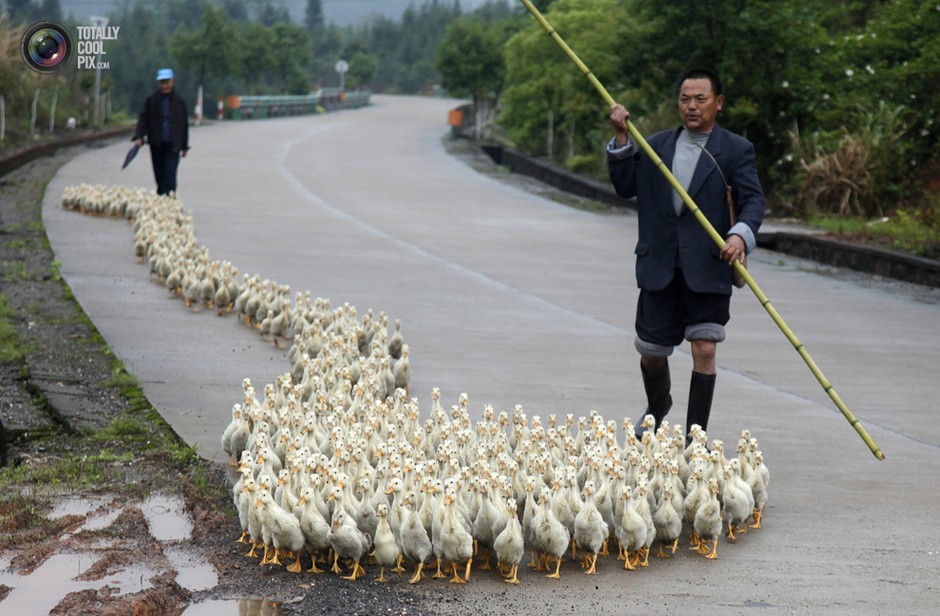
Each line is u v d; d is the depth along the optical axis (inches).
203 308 1216.2
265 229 1822.1
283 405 785.6
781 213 2223.2
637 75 2620.6
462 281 1453.0
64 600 505.4
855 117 2356.1
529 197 2564.0
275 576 557.9
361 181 2689.5
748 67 2476.6
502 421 740.7
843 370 1043.3
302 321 1054.4
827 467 756.6
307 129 4530.0
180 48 5393.7
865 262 1694.1
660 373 766.5
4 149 2632.9
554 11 3503.9
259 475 598.2
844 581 569.3
